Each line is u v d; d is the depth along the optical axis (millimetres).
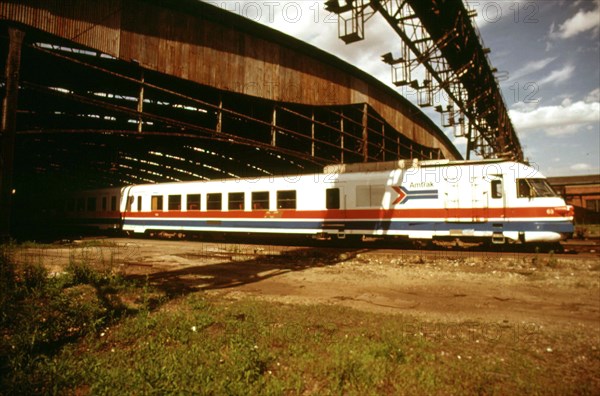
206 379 3359
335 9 12578
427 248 14336
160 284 7855
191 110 23719
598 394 3092
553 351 4070
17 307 5312
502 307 5977
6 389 3186
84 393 3258
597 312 5645
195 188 18875
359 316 5383
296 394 3191
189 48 18141
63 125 23875
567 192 39031
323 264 10750
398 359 3771
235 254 13055
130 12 16188
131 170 37531
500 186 12656
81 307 5570
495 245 14453
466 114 25953
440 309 5887
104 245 16078
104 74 18016
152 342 4285
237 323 4945
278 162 31984
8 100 12977
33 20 13438
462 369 3553
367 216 14578
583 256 11266
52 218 27328
